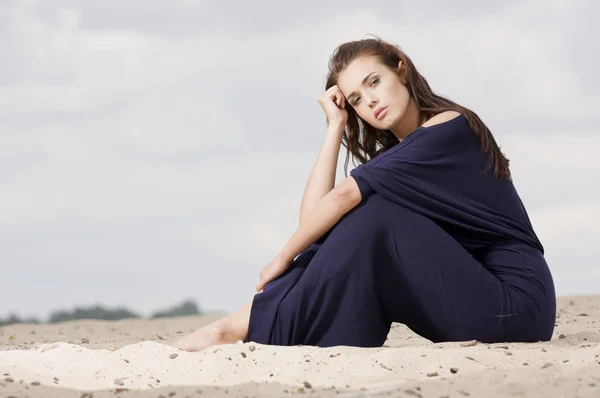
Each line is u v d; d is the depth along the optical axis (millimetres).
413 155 4441
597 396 3119
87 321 9320
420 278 4352
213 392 3398
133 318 9750
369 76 4766
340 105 5031
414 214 4391
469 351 4047
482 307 4367
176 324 8891
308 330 4406
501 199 4660
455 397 3195
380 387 3443
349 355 4012
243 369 3867
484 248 4637
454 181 4535
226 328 4449
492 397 3174
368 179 4367
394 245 4344
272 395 3336
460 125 4582
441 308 4391
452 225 4543
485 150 4621
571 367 3645
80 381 3744
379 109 4762
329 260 4344
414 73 4797
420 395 3258
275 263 4500
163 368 3895
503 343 4402
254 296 4434
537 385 3293
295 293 4375
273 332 4391
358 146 5195
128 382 3707
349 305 4355
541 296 4523
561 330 5836
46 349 4273
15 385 3594
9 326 8539
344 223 4371
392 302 4438
